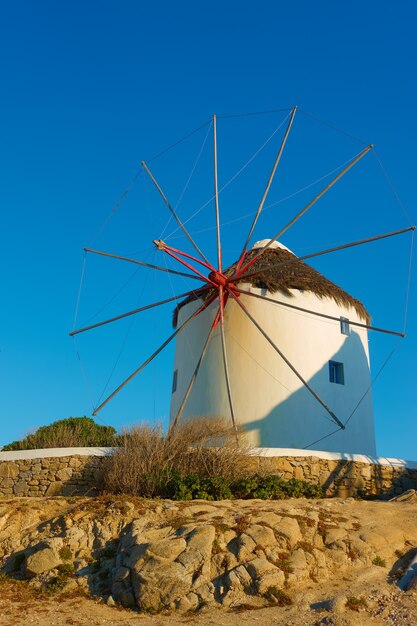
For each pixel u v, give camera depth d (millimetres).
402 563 13328
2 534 15211
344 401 25844
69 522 14820
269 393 24844
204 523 13914
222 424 22250
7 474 20797
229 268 27047
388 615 11352
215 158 23984
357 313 27844
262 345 25422
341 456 20688
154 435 20031
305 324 25906
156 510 15039
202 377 25969
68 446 23109
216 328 26312
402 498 17797
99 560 13844
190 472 18625
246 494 18156
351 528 14266
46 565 13750
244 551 12977
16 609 12352
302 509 15141
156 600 12305
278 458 20234
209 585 12445
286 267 27172
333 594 12172
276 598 12094
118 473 18703
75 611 12250
